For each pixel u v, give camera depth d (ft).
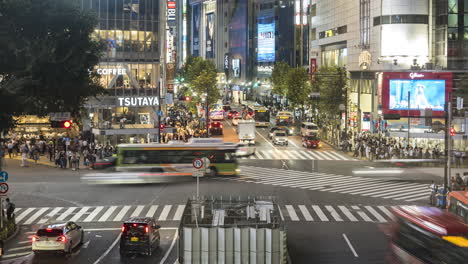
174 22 377.30
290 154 218.38
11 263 81.30
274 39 546.26
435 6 258.16
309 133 246.88
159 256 84.64
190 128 270.05
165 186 143.43
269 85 533.55
